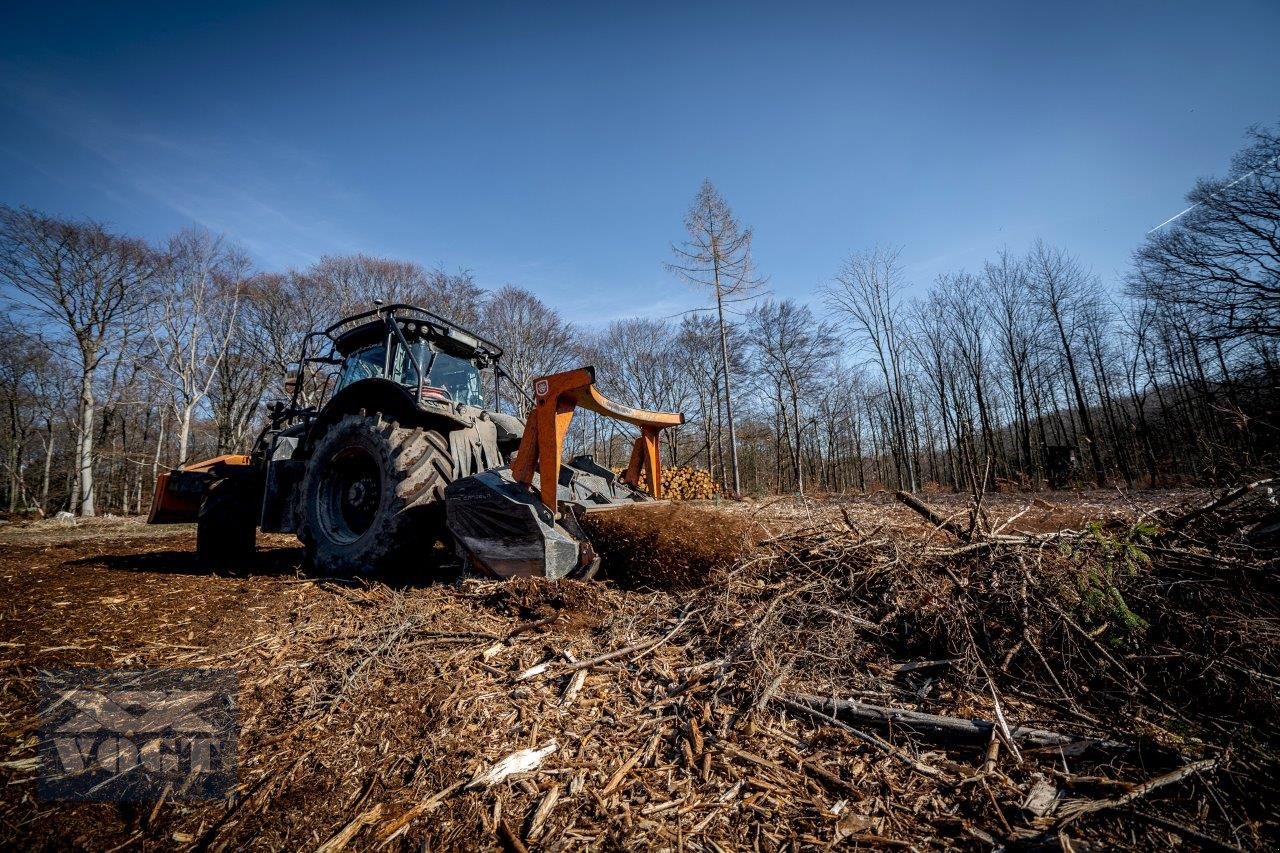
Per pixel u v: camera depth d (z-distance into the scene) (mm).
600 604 2590
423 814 1269
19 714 1635
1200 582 2068
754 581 2543
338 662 2045
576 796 1343
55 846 1136
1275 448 2586
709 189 17781
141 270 20531
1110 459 20312
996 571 2238
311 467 3990
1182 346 20219
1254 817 1240
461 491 3113
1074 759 1472
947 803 1329
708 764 1463
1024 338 23016
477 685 1859
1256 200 15445
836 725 1625
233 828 1214
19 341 20266
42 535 9828
